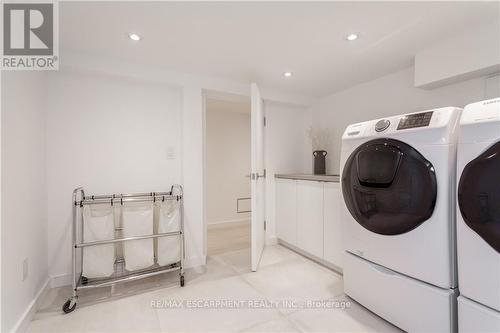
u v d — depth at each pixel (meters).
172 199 2.11
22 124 1.46
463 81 1.84
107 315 1.57
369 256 1.56
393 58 2.06
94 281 1.86
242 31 1.64
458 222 1.13
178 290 1.88
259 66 2.22
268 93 2.84
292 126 3.21
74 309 1.63
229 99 2.81
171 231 2.03
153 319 1.52
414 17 1.50
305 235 2.52
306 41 1.78
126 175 2.18
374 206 1.48
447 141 1.18
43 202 1.82
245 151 4.33
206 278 2.10
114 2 1.33
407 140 1.33
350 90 2.83
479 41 1.58
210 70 2.30
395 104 2.36
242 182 4.30
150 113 2.28
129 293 1.84
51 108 1.93
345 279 1.75
